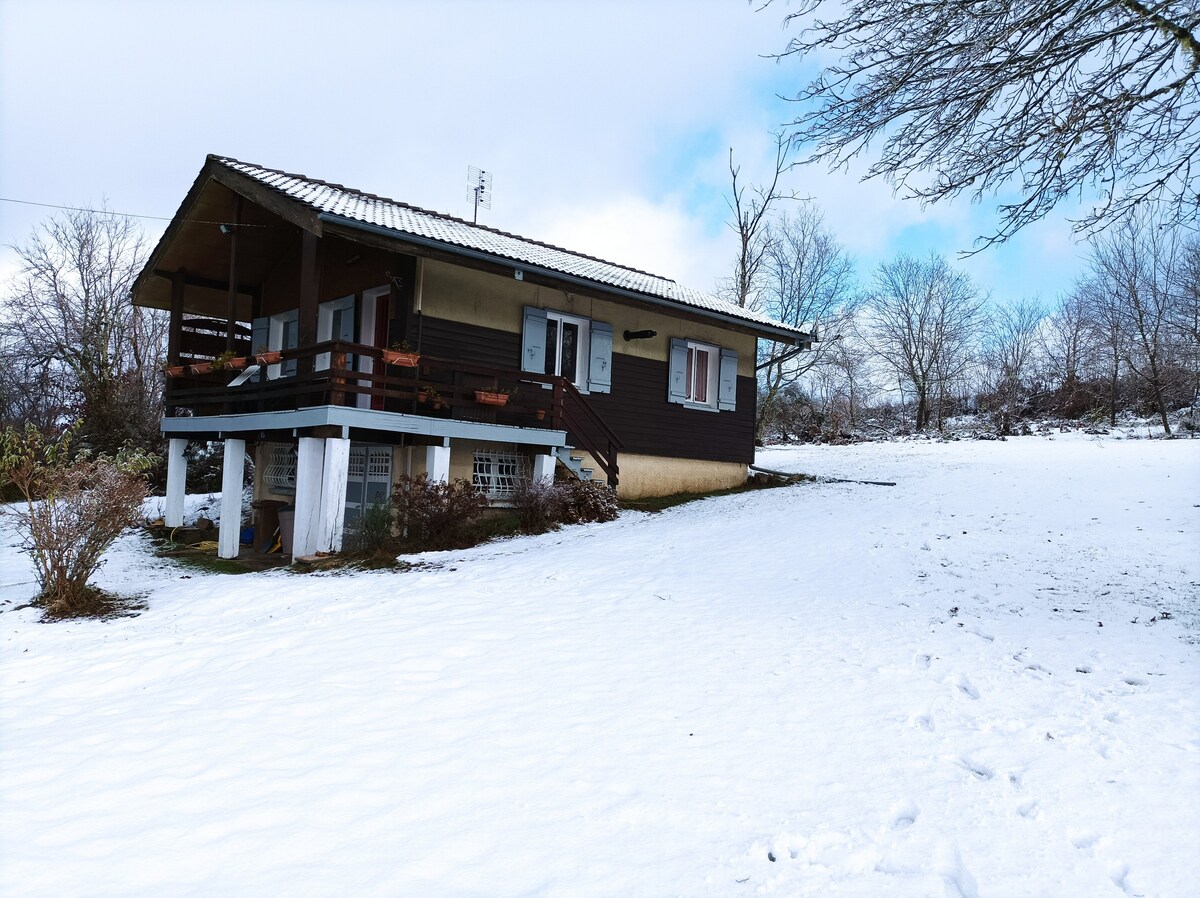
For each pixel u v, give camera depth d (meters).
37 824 3.43
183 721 4.74
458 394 12.24
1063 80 5.80
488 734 4.36
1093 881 2.88
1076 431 29.06
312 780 3.82
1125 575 7.60
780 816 3.38
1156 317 27.67
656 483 16.44
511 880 2.92
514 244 15.09
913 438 31.70
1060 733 4.14
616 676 5.29
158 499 21.39
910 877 2.92
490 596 7.93
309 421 10.97
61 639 7.23
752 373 18.73
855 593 7.39
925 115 5.99
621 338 15.79
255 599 8.50
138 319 32.75
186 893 2.86
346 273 13.98
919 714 4.47
